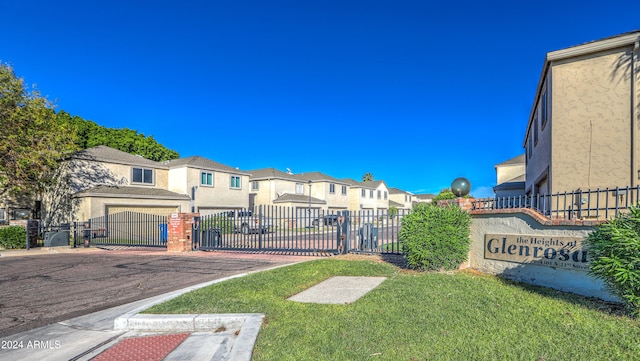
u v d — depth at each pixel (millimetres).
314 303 5227
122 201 23609
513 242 6477
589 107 10398
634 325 3885
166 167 29203
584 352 3291
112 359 3785
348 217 11625
